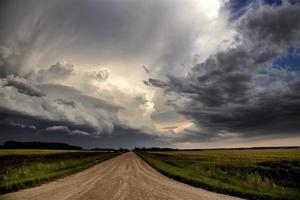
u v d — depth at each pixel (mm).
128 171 26984
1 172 21906
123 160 52250
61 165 30906
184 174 23250
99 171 26891
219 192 14102
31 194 12336
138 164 39469
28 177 18594
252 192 13711
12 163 36656
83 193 12859
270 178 25375
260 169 29750
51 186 15320
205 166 35219
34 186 15289
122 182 17719
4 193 12617
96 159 56188
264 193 13688
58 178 19984
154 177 21500
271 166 32375
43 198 11328
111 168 31172
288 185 22078
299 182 22641
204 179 20000
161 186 16016
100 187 15117
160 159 58250
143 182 17906
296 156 57312
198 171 28344
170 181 18875
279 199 12344
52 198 11352
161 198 11914
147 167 33344
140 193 13172
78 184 16406
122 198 11734
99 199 11414
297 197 12883
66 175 22406
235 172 27438
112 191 13680
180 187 15742
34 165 28781
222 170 31047
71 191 13453
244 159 52031
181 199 11758
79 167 31000
